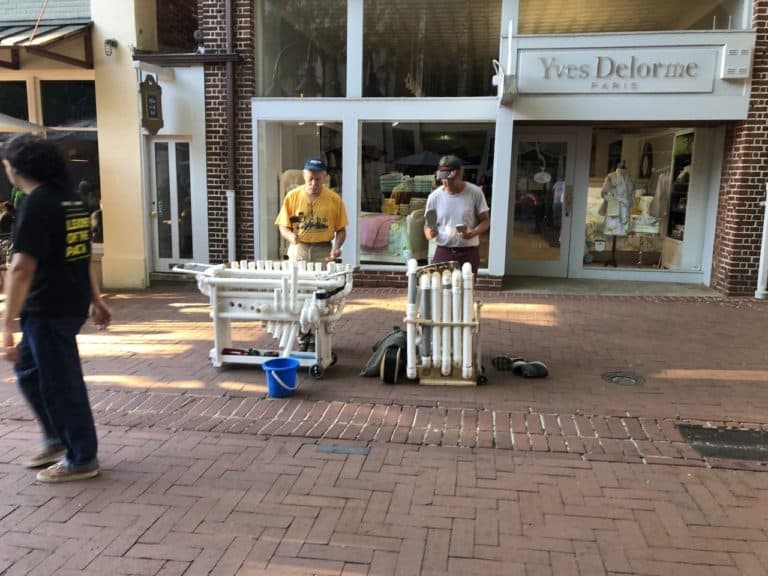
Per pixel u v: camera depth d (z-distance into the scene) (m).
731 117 8.01
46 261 3.10
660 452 3.76
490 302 8.05
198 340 6.23
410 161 8.93
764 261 8.12
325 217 5.67
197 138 9.09
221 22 8.84
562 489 3.32
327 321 5.10
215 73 8.90
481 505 3.16
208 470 3.51
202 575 2.60
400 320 7.05
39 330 3.16
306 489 3.30
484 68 8.67
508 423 4.18
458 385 4.88
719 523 3.00
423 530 2.93
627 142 9.43
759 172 8.08
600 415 4.32
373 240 9.16
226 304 5.21
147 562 2.68
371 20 8.78
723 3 8.28
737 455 3.72
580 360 5.59
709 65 7.92
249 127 9.02
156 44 9.52
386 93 8.95
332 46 8.94
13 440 3.89
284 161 9.23
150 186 9.41
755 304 7.96
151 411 4.36
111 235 9.34
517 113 8.35
